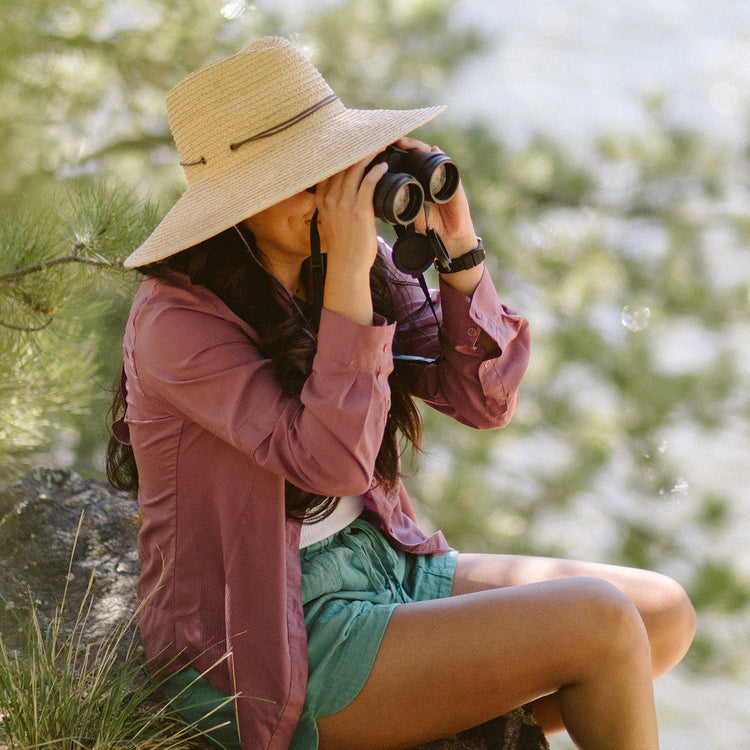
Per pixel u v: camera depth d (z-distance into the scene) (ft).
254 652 14.76
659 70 128.16
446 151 51.93
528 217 55.21
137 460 15.90
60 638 18.39
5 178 39.42
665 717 67.05
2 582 20.04
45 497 22.11
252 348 15.17
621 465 53.26
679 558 51.85
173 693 15.81
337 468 14.29
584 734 14.71
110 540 21.58
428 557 17.88
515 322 18.20
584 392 53.47
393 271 18.79
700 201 59.16
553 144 56.80
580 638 14.33
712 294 54.39
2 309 25.63
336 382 14.28
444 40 54.70
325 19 53.06
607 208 58.08
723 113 66.90
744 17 142.51
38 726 15.11
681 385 52.26
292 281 16.61
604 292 55.21
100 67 48.73
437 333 18.49
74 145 48.60
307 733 14.85
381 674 14.76
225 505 15.03
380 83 54.54
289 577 15.14
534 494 52.65
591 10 149.18
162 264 15.62
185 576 15.43
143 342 15.23
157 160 53.98
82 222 24.71
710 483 67.15
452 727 15.14
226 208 14.66
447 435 51.44
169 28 49.21
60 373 28.76
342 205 14.43
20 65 41.75
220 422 14.58
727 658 47.16
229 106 15.06
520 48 136.87
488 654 14.52
